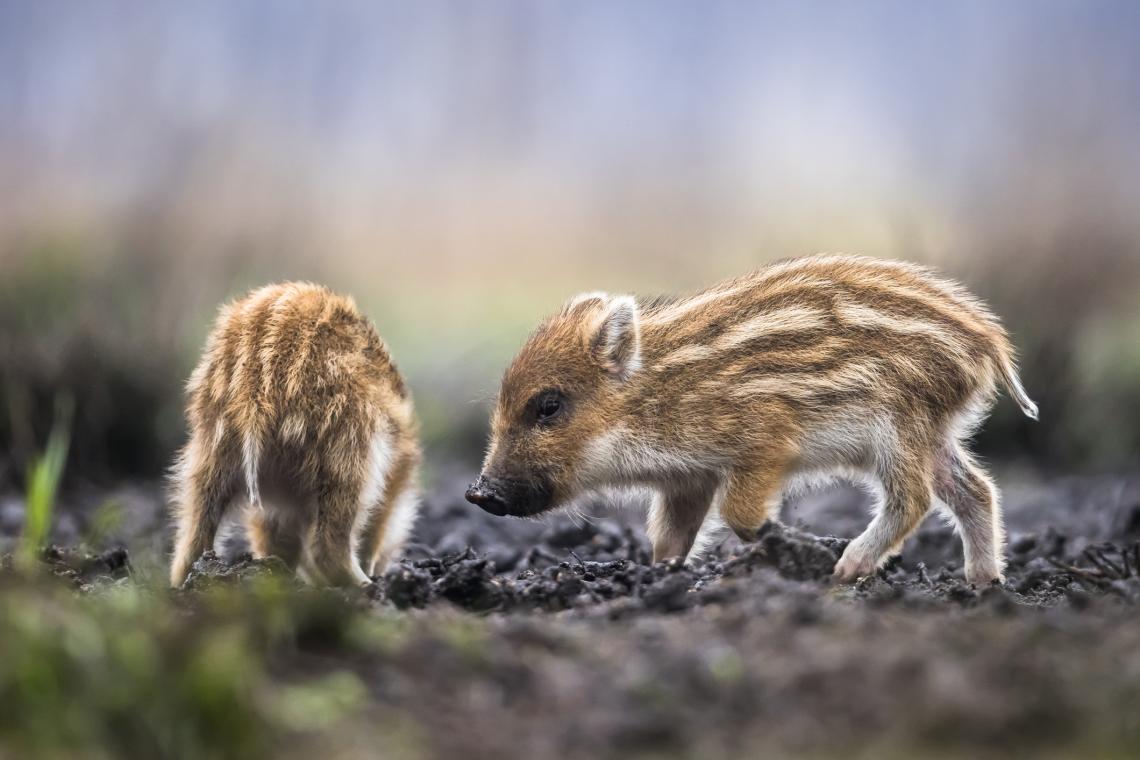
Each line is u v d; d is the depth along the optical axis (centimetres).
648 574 933
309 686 628
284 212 2861
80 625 619
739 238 3334
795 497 1229
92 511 1396
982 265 2125
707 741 602
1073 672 651
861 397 1090
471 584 873
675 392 1132
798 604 748
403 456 1111
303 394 1009
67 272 1920
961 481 1105
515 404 1163
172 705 583
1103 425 1842
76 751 571
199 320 1794
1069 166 3366
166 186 2745
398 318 2564
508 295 2952
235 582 897
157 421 1655
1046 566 1087
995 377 1116
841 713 620
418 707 623
